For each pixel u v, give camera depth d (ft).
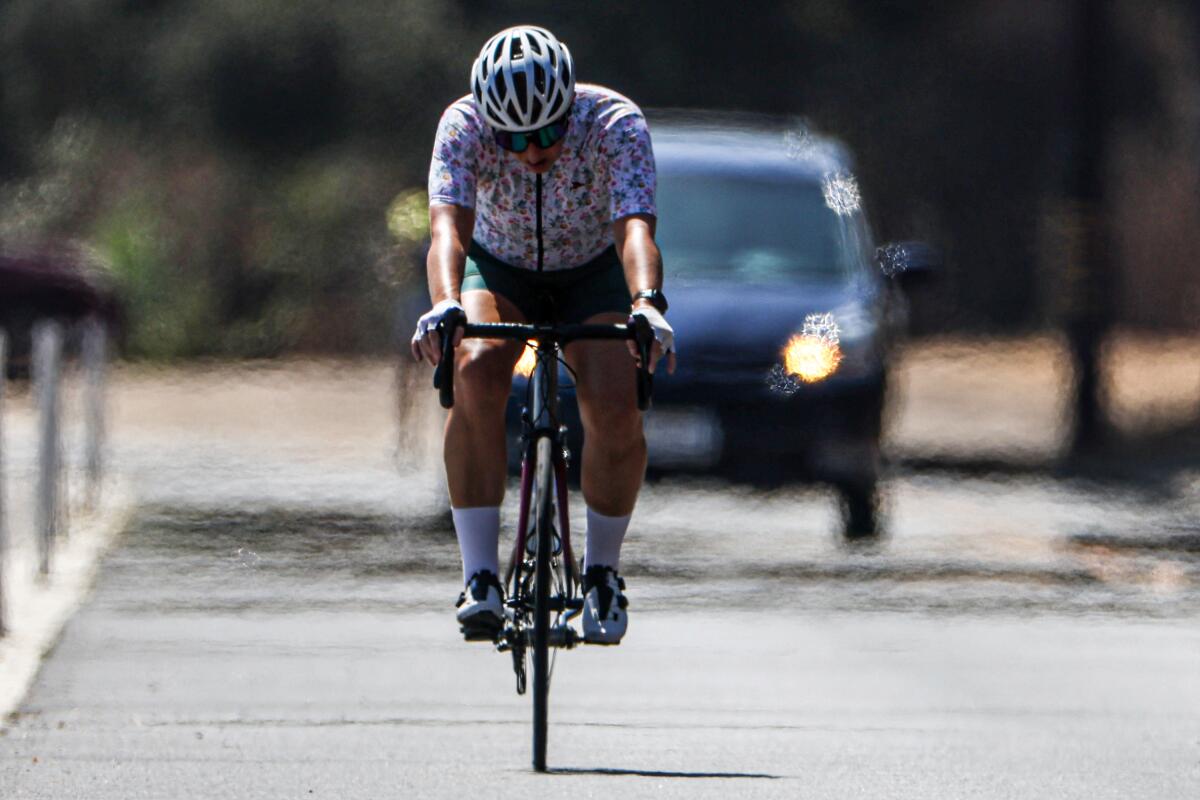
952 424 227.40
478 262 78.84
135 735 79.00
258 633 101.50
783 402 129.18
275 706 84.79
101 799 68.59
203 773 72.64
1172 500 165.48
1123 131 372.79
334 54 353.92
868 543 135.64
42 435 118.93
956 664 96.53
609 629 74.79
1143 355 322.96
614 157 74.95
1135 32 376.27
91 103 360.69
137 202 338.54
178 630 101.76
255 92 353.72
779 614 110.01
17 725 80.43
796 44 363.15
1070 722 83.71
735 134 153.48
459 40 360.07
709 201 143.33
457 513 75.15
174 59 355.36
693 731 81.00
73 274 250.57
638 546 133.18
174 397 257.75
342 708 84.58
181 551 128.67
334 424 224.33
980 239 369.71
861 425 130.93
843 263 140.46
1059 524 148.25
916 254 143.23
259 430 215.72
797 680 92.12
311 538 135.64
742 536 138.51
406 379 176.86
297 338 330.54
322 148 356.18
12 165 360.48
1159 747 78.95
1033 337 351.67
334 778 71.97
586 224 77.15
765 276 138.82
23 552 126.00
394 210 239.71
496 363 74.49
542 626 72.38
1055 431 217.15
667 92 356.18
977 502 162.91
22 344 247.09
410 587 116.57
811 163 148.05
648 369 70.85
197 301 325.62
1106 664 96.94
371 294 330.34
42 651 95.55
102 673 90.94
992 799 69.87
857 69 369.30
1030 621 109.19
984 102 374.84
